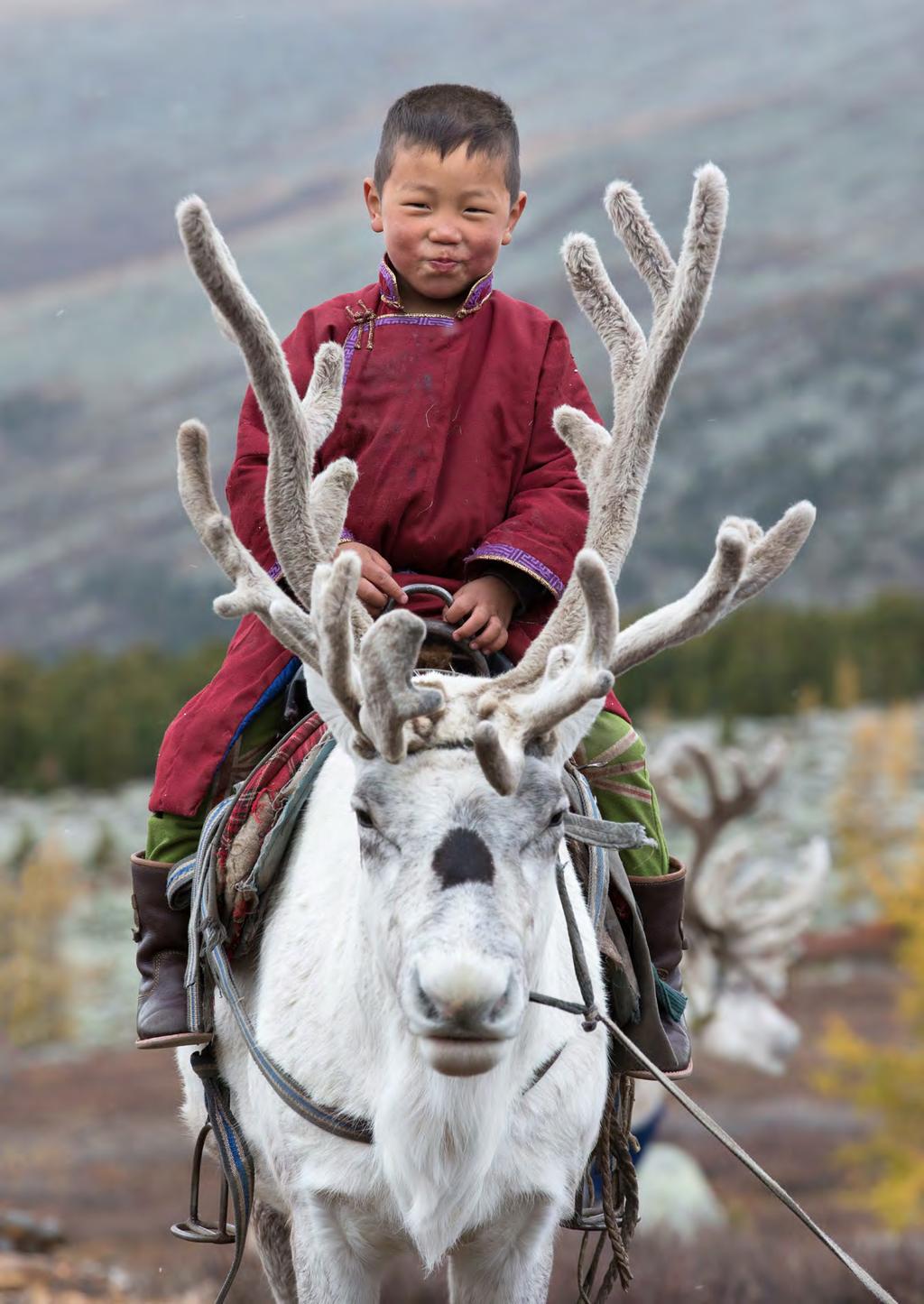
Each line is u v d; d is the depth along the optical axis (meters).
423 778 3.91
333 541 4.70
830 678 95.50
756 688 90.56
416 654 3.80
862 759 69.25
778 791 67.75
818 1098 35.47
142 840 76.69
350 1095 4.43
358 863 4.56
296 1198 4.61
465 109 5.23
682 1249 14.38
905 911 30.98
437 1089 4.09
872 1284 4.32
